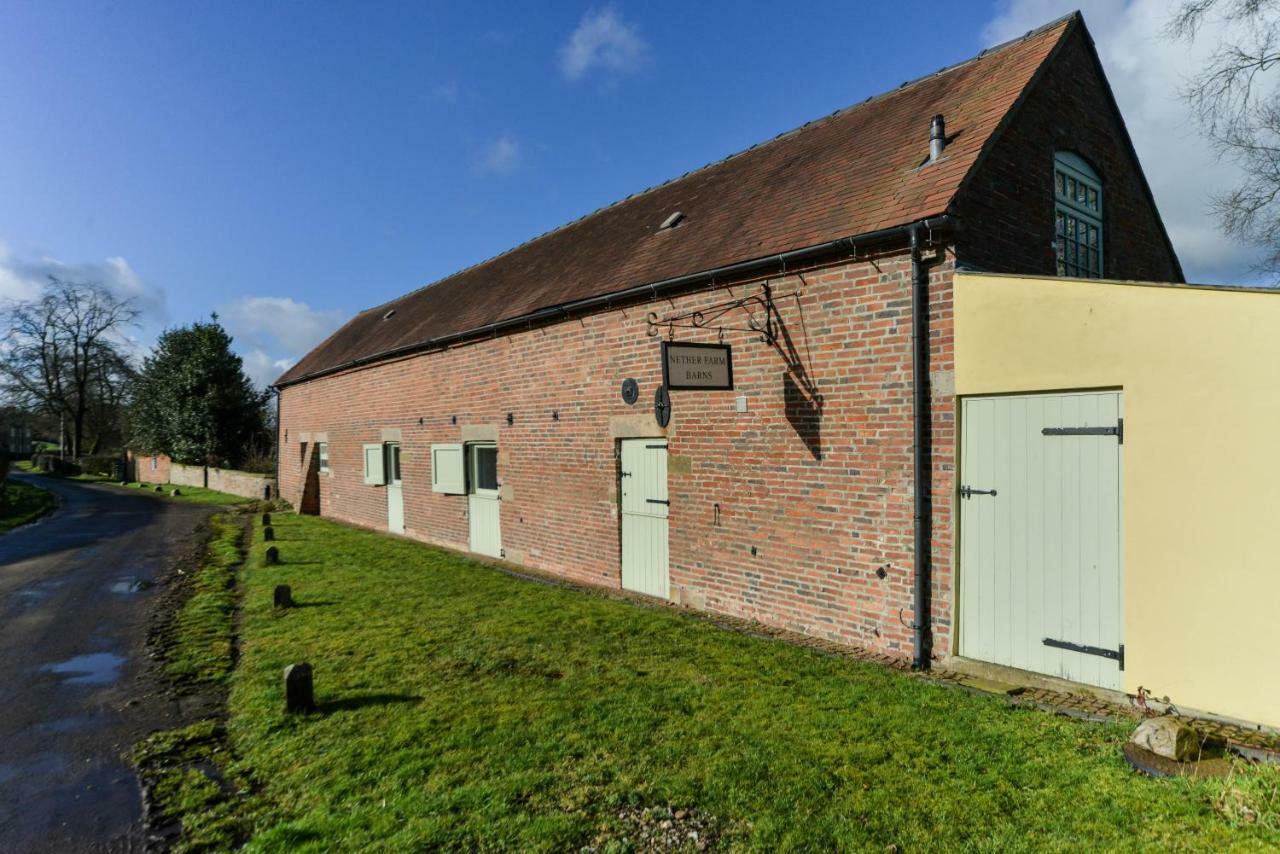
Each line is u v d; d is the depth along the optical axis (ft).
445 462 43.73
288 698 17.07
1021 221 21.71
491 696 17.57
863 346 21.04
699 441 26.66
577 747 14.52
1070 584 16.92
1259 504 13.94
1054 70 23.98
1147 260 29.76
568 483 33.76
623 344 30.09
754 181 31.71
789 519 23.44
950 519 19.10
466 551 42.27
